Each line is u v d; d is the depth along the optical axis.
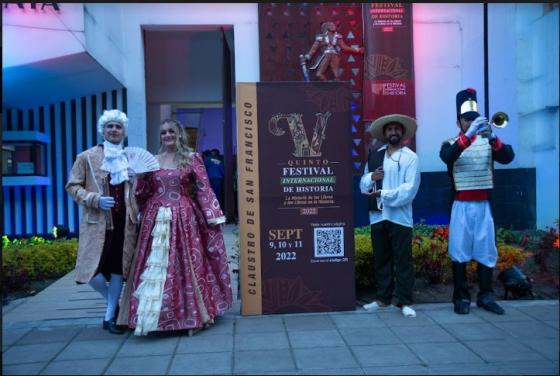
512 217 9.34
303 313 4.66
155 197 4.22
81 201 3.99
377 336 4.05
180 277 4.12
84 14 7.23
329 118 4.67
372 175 4.69
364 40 9.12
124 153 4.16
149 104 11.76
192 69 11.81
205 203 4.30
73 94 9.34
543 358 3.61
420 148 9.43
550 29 8.74
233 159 11.05
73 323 4.52
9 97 9.02
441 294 5.35
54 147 9.71
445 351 3.74
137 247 4.16
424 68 9.39
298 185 4.64
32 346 3.92
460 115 4.69
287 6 9.11
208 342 3.96
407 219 4.58
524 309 4.75
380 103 9.15
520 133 9.42
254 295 4.62
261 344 3.91
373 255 4.89
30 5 7.18
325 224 4.68
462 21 9.40
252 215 4.61
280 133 4.62
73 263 6.83
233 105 11.68
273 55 9.12
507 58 9.44
